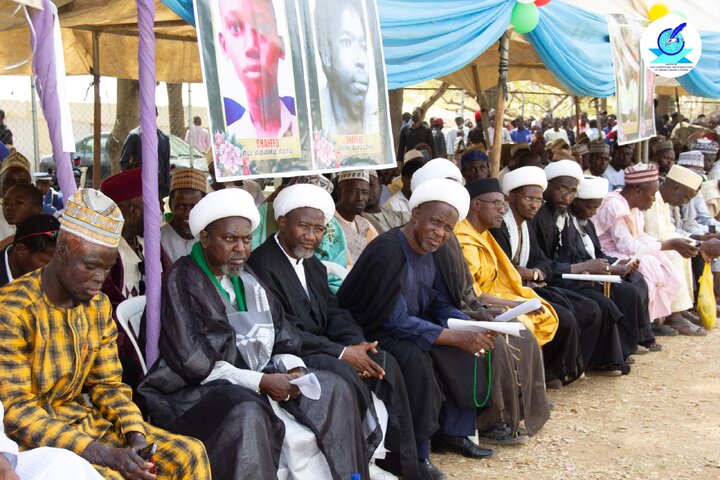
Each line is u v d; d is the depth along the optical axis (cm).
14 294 317
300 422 387
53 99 378
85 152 1430
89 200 315
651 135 971
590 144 998
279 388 380
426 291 513
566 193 681
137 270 468
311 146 479
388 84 567
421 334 479
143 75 391
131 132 984
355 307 493
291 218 450
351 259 595
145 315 389
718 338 819
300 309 452
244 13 439
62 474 282
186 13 426
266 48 451
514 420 523
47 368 319
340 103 508
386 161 547
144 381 371
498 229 625
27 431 305
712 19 1025
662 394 636
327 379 404
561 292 641
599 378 681
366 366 440
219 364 380
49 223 388
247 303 406
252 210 393
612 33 822
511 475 481
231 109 426
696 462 501
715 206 1004
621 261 704
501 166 1045
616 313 657
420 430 468
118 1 616
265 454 351
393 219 703
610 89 849
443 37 597
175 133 1438
